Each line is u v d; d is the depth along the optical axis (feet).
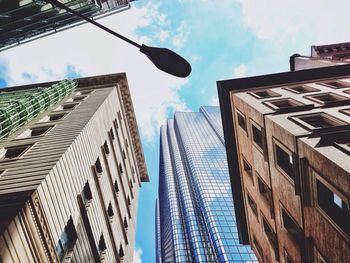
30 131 82.99
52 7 67.26
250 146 82.99
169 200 371.97
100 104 98.53
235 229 248.52
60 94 109.70
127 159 124.88
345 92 78.95
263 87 93.66
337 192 42.86
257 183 81.71
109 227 84.07
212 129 491.72
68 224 63.21
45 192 54.54
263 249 85.46
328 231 47.16
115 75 131.44
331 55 131.03
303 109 69.21
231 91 92.73
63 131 77.61
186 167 397.39
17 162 63.10
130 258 104.94
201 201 291.17
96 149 84.64
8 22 64.13
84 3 78.23
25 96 96.12
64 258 58.70
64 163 63.57
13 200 49.32
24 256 46.29
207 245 261.44
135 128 141.08
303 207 54.49
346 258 42.42
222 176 335.26
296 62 138.92
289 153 57.26
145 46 15.10
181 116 576.20
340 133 50.85
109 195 89.61
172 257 293.84
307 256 54.85
